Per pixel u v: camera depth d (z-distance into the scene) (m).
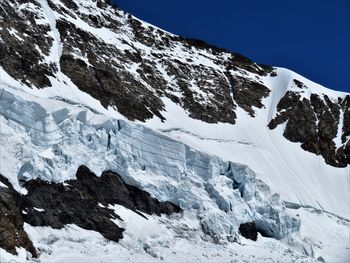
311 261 55.38
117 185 50.66
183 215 53.09
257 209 57.91
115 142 52.16
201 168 55.94
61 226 42.78
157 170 54.00
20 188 42.31
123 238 45.50
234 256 49.69
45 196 43.56
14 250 36.59
